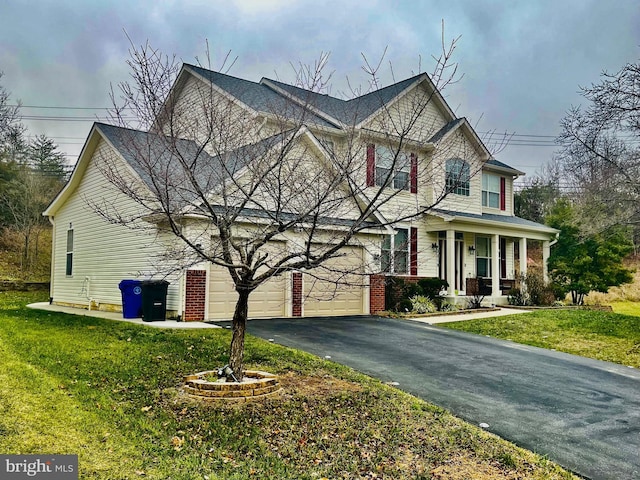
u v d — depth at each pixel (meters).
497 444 5.54
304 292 14.59
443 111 19.80
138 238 13.98
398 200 18.31
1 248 31.06
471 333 13.23
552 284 22.28
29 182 31.25
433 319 15.53
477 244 22.28
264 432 5.43
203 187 8.70
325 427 5.67
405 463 4.91
